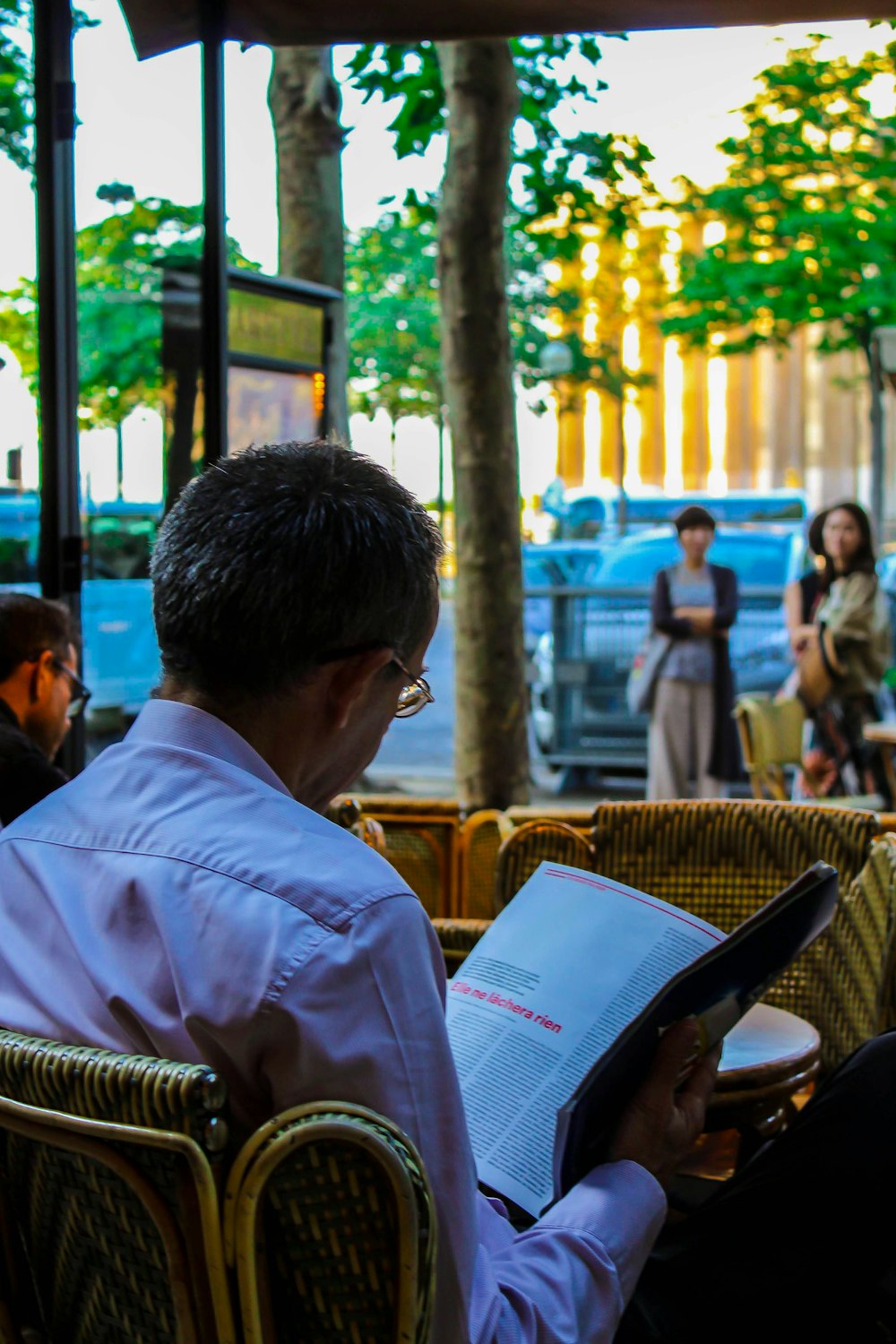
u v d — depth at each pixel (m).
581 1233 1.33
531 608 10.63
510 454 5.92
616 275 19.67
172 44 3.53
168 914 1.19
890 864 2.48
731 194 15.35
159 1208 1.10
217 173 3.62
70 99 3.57
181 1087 1.05
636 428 36.25
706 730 7.57
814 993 2.79
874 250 15.03
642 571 11.57
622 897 1.82
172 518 1.34
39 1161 1.23
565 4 3.32
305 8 3.41
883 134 14.77
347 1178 1.08
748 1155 2.39
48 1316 1.33
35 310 3.65
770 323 16.66
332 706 1.32
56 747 2.83
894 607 9.43
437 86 7.31
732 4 3.22
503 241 5.78
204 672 1.31
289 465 1.33
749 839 2.94
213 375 3.74
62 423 3.70
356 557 1.28
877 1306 1.97
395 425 21.06
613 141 7.94
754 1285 1.72
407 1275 1.08
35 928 1.29
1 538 3.82
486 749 5.99
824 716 7.12
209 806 1.26
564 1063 1.64
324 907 1.16
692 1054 1.48
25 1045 1.16
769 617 9.76
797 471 35.53
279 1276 1.11
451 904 3.48
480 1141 1.60
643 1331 1.67
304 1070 1.11
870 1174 1.75
